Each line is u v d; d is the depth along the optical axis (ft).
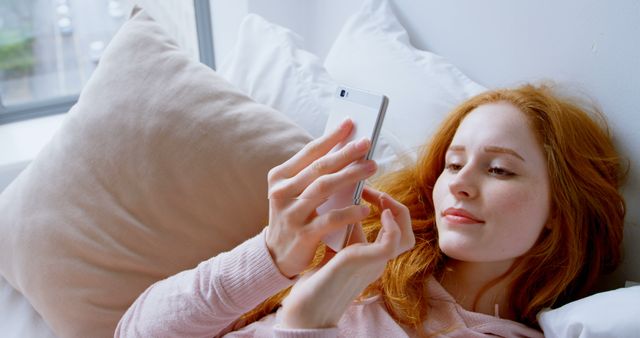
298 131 2.92
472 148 2.42
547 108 2.47
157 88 2.98
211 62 5.69
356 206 1.87
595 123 2.66
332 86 3.50
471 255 2.37
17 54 5.02
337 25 4.64
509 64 3.16
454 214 2.39
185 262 2.84
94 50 5.40
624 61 2.57
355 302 2.60
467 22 3.37
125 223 2.84
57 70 5.25
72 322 2.85
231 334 2.58
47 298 2.89
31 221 2.97
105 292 2.83
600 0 2.61
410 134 3.25
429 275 2.72
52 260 2.88
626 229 2.73
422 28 3.75
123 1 5.30
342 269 1.85
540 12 2.91
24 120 5.01
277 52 3.72
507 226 2.31
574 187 2.46
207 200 2.81
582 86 2.77
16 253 3.00
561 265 2.54
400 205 2.10
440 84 3.27
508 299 2.63
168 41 3.22
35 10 5.01
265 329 2.53
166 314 2.29
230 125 2.85
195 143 2.82
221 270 2.22
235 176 2.80
